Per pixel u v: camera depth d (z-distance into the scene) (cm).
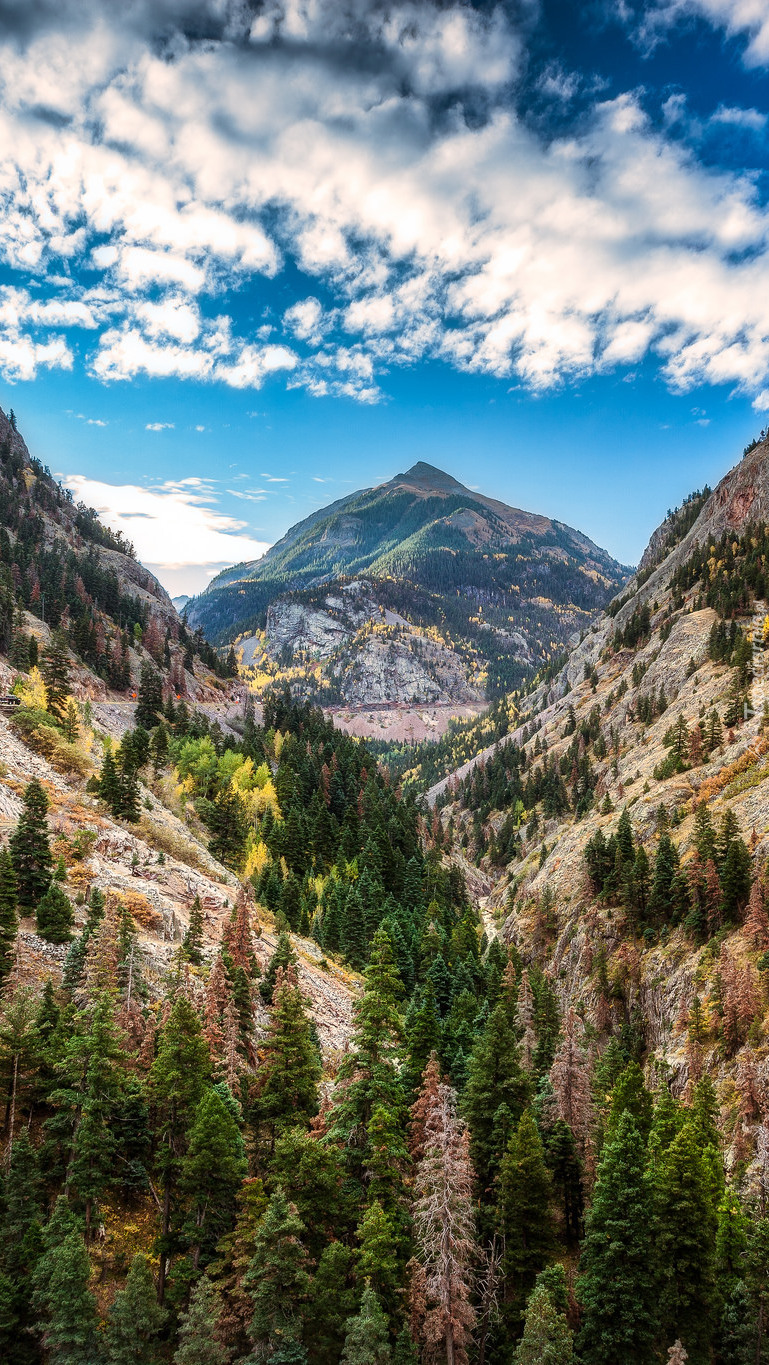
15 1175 3556
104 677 18475
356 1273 3453
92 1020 4253
